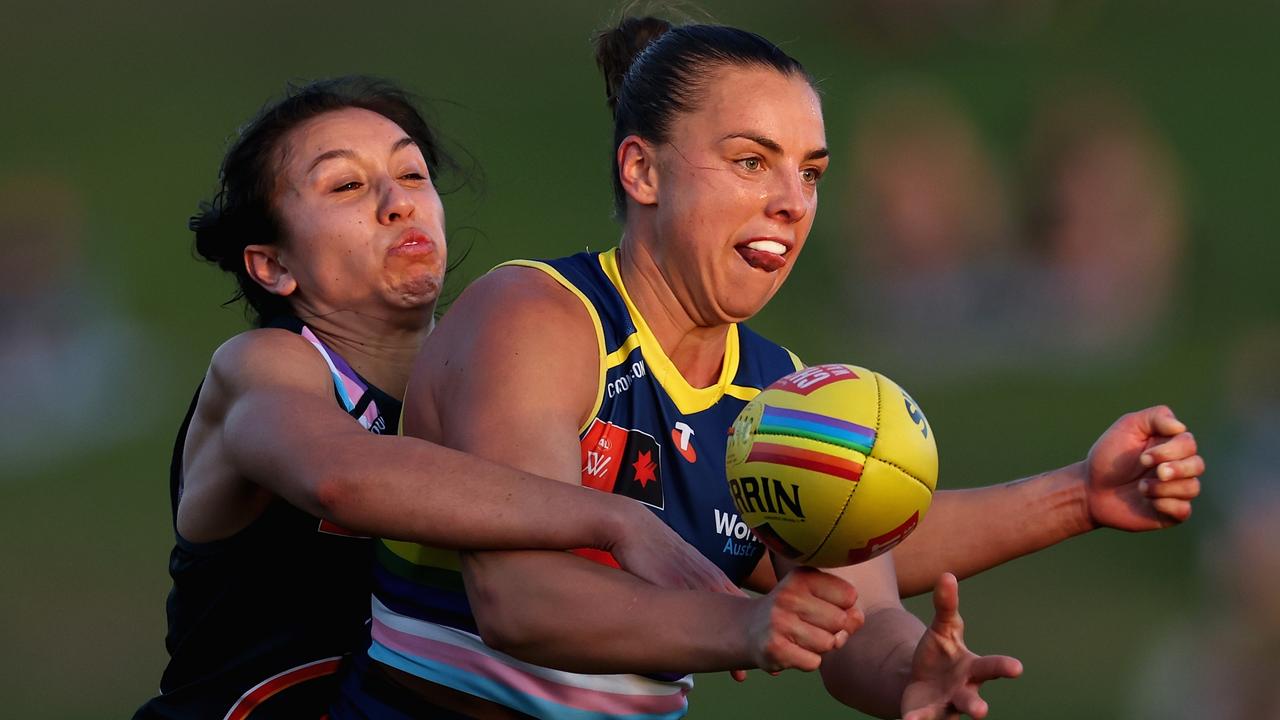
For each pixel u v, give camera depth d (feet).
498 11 281.95
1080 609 102.06
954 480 126.52
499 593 30.01
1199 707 86.84
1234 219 192.75
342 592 37.99
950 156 190.08
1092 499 37.78
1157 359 161.68
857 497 27.89
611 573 29.35
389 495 30.53
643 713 34.99
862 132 204.13
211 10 284.41
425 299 41.06
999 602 105.09
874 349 170.60
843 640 27.30
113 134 225.76
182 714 37.99
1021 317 175.32
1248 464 115.55
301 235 40.75
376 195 40.98
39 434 150.92
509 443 31.35
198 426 38.19
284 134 41.50
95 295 169.68
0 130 226.17
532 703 33.68
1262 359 137.18
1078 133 190.19
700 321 34.45
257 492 37.11
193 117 234.58
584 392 32.83
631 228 34.71
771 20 268.62
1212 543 102.68
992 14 261.03
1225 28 257.34
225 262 43.09
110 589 107.86
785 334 170.30
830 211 189.26
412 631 34.40
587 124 224.12
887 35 257.96
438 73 251.39
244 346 37.86
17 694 87.45
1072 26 261.03
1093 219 177.88
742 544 35.29
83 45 264.72
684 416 34.42
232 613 37.96
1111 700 87.76
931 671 29.71
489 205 189.78
